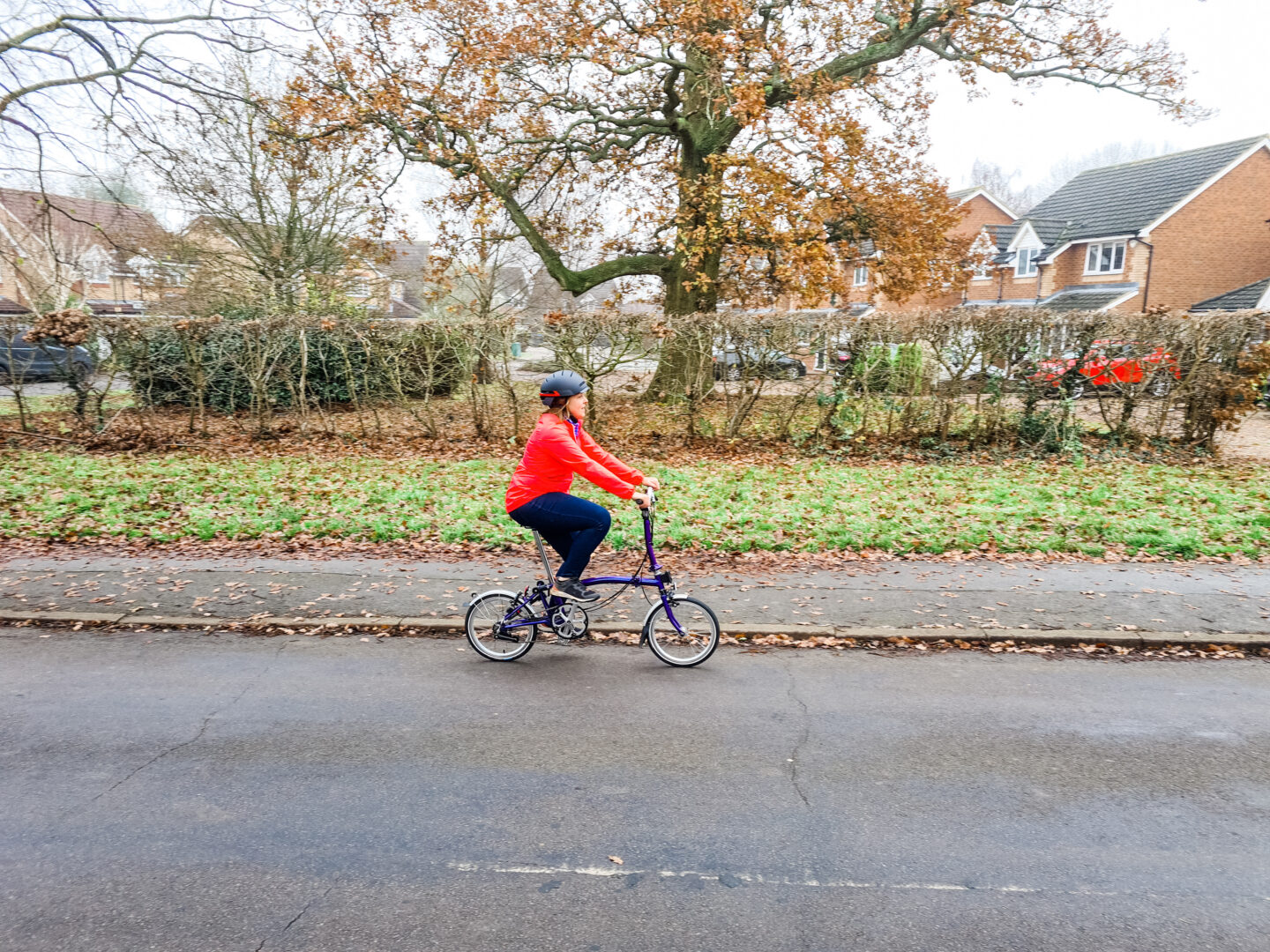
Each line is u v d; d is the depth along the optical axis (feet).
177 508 32.22
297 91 61.57
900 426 46.60
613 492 17.22
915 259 64.39
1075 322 44.93
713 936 9.76
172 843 11.69
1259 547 27.35
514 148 67.36
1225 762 14.17
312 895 10.53
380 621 21.11
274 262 73.10
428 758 14.24
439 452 46.68
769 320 45.80
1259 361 43.98
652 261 70.74
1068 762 14.14
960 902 10.41
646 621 18.56
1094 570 24.99
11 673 18.01
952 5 59.21
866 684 17.54
